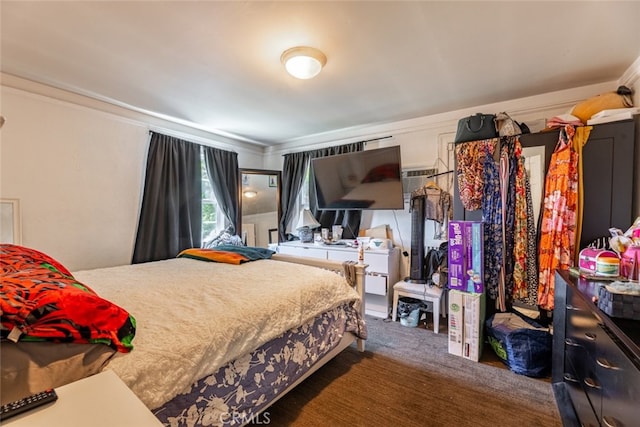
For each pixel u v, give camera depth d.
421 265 3.16
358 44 1.84
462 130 2.71
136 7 1.48
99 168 2.84
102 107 2.84
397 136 3.53
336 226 3.86
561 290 1.78
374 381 2.00
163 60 2.04
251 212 4.33
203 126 3.65
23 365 0.85
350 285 2.37
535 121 2.71
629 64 2.09
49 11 1.51
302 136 4.22
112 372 0.87
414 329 2.91
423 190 3.17
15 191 2.35
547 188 2.28
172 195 3.34
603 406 1.12
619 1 1.43
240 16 1.56
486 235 2.53
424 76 2.29
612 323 1.00
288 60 1.91
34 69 2.18
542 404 1.75
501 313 2.50
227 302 1.55
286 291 1.78
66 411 0.68
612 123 2.07
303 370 1.77
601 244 2.09
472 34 1.73
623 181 2.04
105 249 2.89
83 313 0.99
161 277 2.09
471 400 1.79
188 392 1.18
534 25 1.64
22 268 1.26
